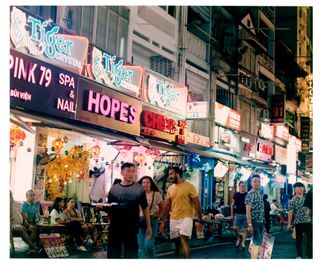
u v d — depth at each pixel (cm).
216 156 2033
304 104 3884
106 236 1124
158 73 1747
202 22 2289
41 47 1104
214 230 1745
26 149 1199
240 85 2652
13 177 1173
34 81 1086
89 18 1402
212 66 2289
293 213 1014
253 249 919
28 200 984
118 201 706
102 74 1359
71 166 1303
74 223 1041
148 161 1625
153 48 1778
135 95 1541
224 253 1143
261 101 2989
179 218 773
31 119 1054
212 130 2238
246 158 2681
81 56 1252
